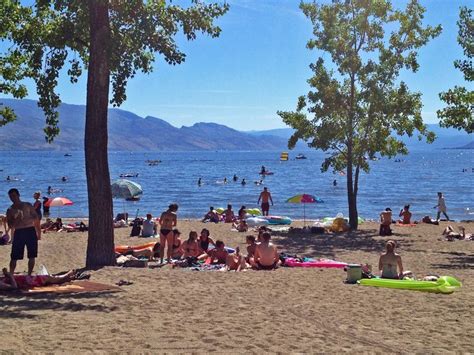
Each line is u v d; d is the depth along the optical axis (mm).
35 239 13094
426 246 22391
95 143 15883
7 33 17672
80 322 9266
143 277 13977
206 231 18250
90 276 13953
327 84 28047
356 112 27797
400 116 28281
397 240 24375
